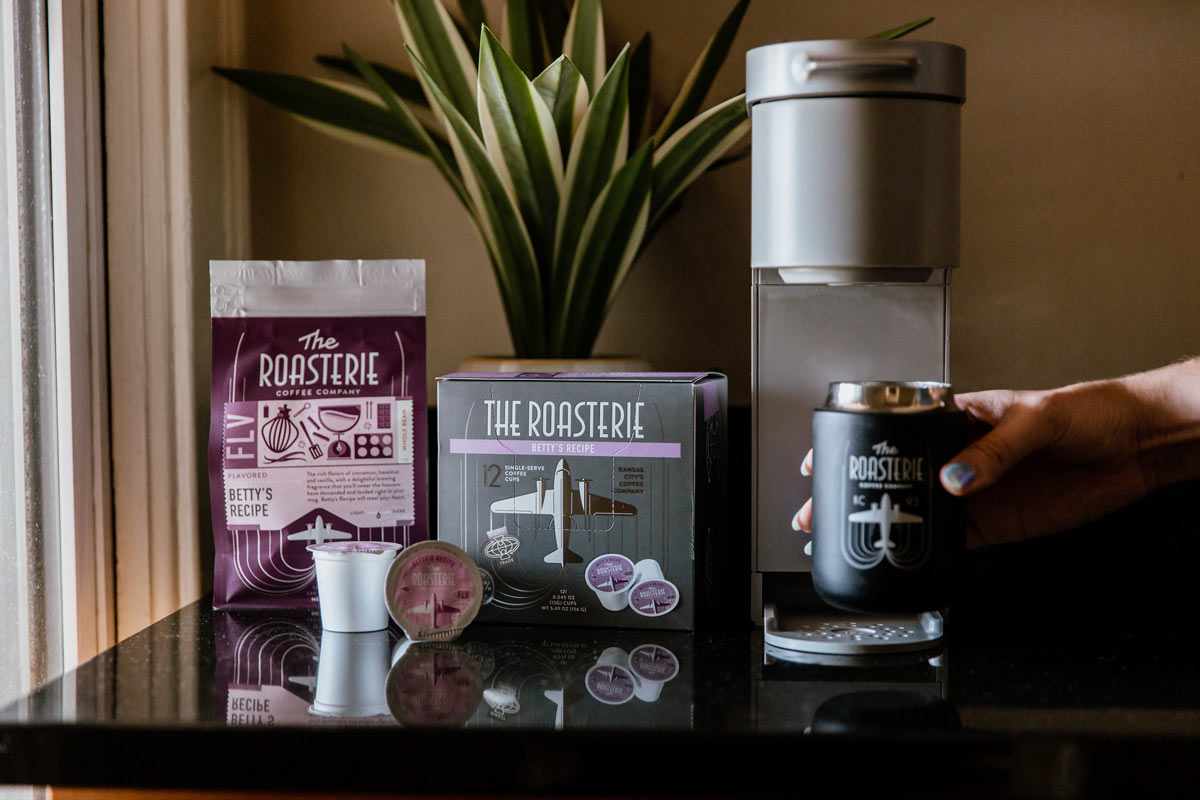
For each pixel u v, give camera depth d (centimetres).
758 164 68
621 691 58
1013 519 78
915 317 71
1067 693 57
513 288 92
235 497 77
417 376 78
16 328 77
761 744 50
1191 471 77
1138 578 85
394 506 78
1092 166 99
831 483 62
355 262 77
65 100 84
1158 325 100
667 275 104
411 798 52
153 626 73
